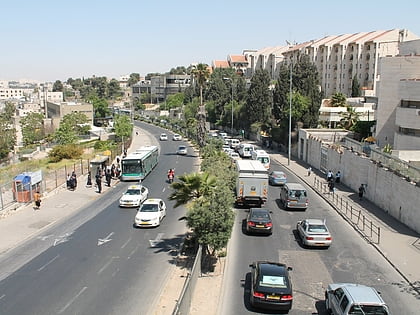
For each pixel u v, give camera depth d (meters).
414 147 41.03
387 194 31.98
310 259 22.45
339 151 45.56
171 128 123.88
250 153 62.62
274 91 75.12
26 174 35.94
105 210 33.12
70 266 21.17
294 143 68.25
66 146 67.06
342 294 15.10
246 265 21.41
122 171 45.56
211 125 120.56
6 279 19.61
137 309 16.52
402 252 23.36
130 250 23.56
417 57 44.34
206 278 19.66
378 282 19.56
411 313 16.55
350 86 105.56
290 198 32.78
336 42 109.56
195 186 22.16
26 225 28.75
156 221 28.05
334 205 34.47
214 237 20.52
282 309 16.19
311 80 69.38
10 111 149.12
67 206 34.38
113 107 186.38
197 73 78.69
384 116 47.03
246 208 34.03
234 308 16.78
